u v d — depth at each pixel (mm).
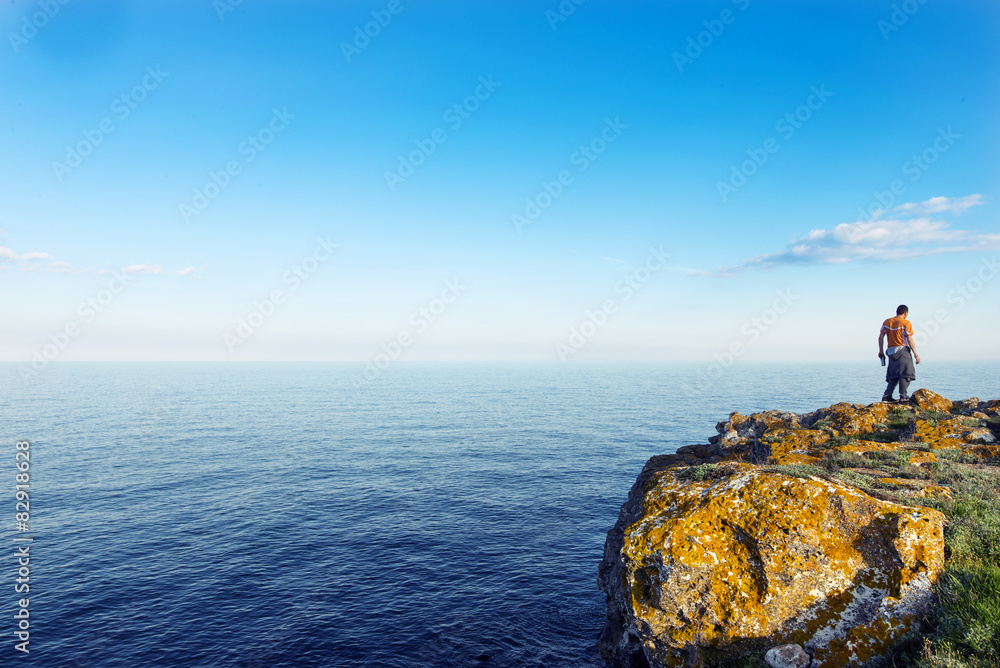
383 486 47812
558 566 28719
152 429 88688
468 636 20734
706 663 8562
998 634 6758
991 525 8828
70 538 33281
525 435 83188
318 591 25156
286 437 80688
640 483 17734
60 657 19516
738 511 9508
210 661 19141
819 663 7844
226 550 30906
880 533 8500
